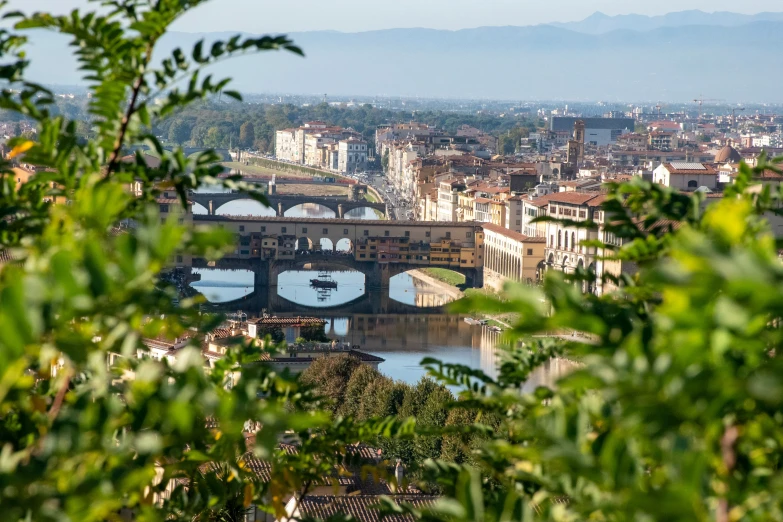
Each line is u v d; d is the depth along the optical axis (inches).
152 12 1467.8
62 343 1010.1
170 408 983.0
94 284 953.5
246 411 1000.9
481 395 1738.4
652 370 901.2
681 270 815.1
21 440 1288.1
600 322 951.0
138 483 1026.1
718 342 852.6
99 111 1558.8
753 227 1310.3
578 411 1040.8
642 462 1040.8
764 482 1066.1
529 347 1732.3
